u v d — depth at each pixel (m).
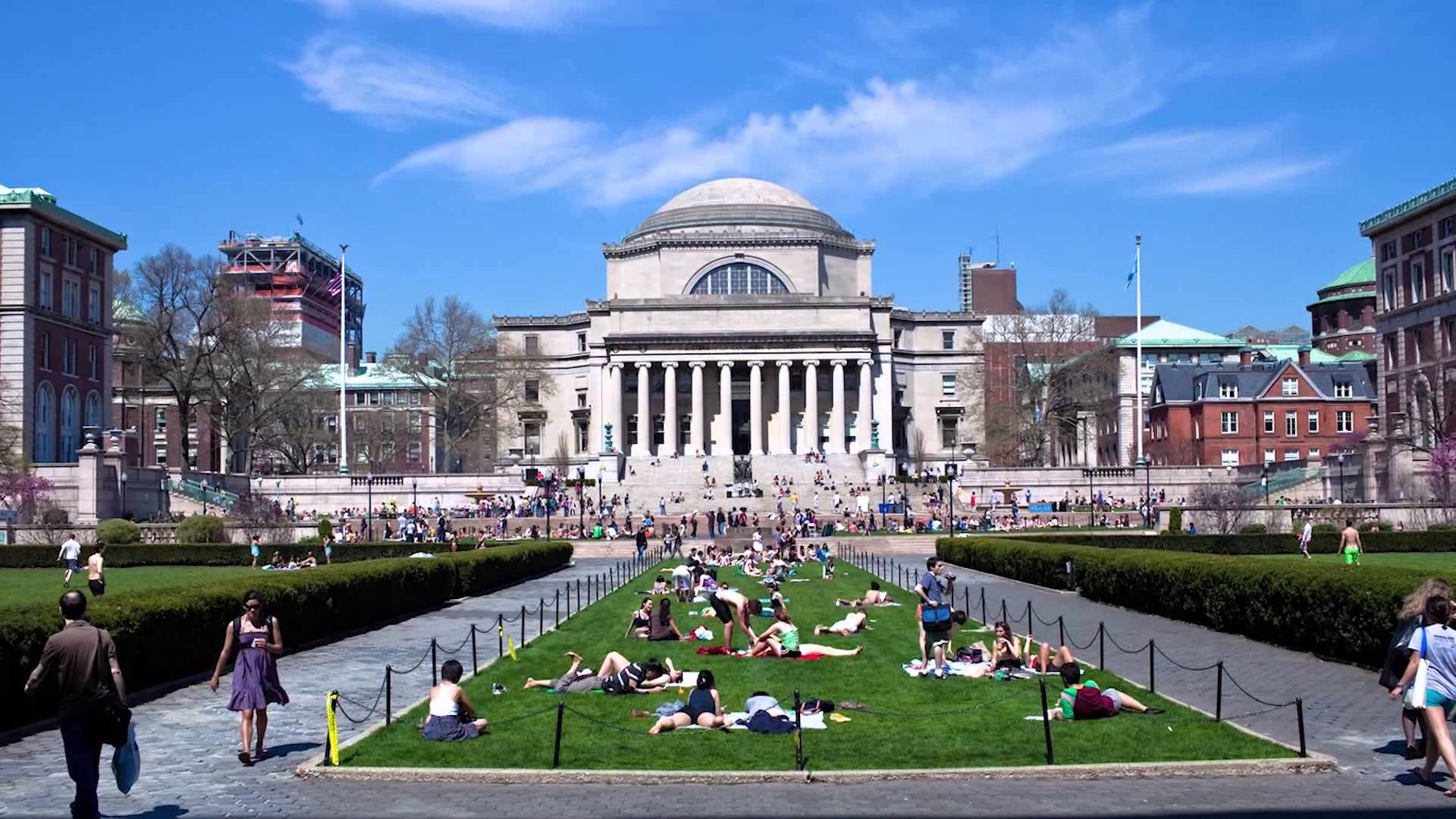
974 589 60.12
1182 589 44.69
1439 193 123.12
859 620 42.44
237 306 126.38
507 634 40.72
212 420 139.62
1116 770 22.03
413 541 92.31
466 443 149.62
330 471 158.88
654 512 126.00
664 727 25.48
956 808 20.11
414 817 19.78
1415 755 22.89
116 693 19.22
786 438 157.88
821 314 159.50
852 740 24.64
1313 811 19.70
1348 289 196.00
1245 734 24.62
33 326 113.81
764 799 20.80
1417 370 128.12
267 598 37.38
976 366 160.75
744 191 177.62
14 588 61.47
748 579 69.44
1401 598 31.14
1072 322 152.38
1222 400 146.00
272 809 20.39
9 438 102.25
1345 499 109.94
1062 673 27.58
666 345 157.75
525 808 20.28
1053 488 131.25
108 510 103.19
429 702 28.36
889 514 121.50
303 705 29.78
